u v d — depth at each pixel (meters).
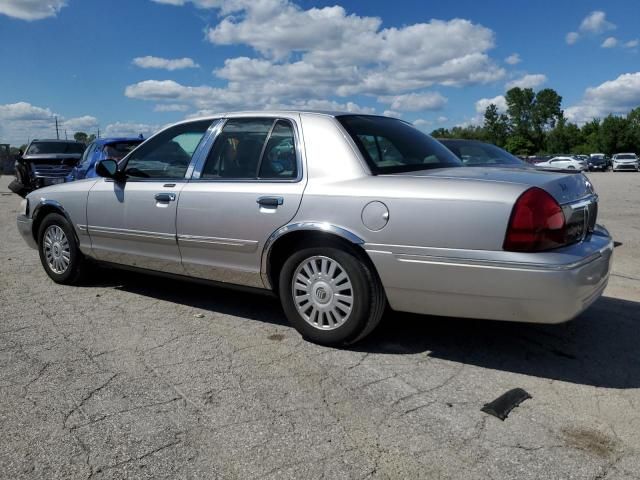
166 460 2.67
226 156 4.53
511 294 3.32
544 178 3.58
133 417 3.07
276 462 2.66
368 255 3.71
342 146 4.00
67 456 2.71
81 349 4.04
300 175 4.05
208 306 5.10
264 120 4.42
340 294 3.92
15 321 4.66
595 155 53.03
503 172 3.81
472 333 4.37
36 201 5.90
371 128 4.31
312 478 2.54
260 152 4.34
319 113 4.27
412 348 4.07
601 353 3.98
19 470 2.59
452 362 3.83
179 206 4.63
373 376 3.59
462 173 3.79
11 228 10.23
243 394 3.34
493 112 113.31
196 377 3.57
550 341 4.21
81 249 5.55
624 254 7.59
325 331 4.01
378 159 4.01
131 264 5.20
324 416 3.08
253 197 4.19
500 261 3.30
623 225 10.53
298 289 4.11
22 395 3.32
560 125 103.81
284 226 4.01
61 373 3.63
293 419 3.05
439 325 4.54
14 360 3.84
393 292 3.70
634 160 48.59
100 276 6.21
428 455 2.71
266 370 3.68
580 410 3.16
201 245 4.52
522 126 111.75
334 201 3.82
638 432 2.93
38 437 2.87
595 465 2.63
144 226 4.90
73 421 3.03
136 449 2.76
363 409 3.16
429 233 3.49
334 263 3.90
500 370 3.70
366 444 2.81
